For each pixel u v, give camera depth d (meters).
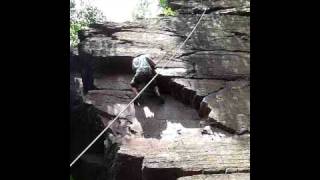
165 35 10.00
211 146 6.85
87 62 9.30
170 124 7.62
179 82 8.42
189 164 6.23
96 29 10.09
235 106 7.94
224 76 8.86
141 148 6.70
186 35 10.07
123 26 10.19
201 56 9.39
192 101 8.24
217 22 10.64
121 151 6.49
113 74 9.16
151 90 8.16
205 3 11.65
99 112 7.75
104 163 7.23
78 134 8.85
